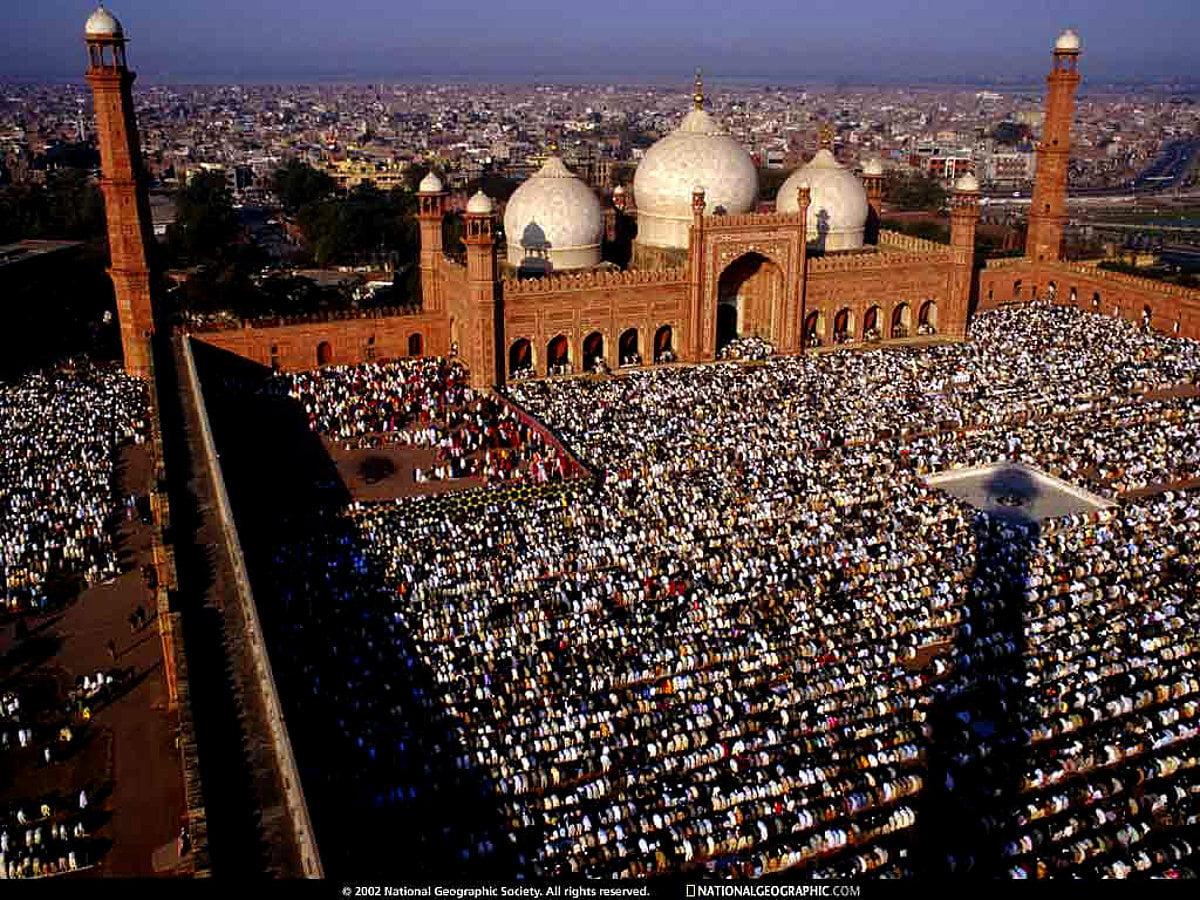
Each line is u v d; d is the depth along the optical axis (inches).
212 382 2150.6
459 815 922.1
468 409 2022.6
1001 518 1530.5
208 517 1380.4
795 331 2395.4
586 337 2251.5
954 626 1222.9
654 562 1360.7
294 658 1085.8
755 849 905.5
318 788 912.3
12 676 1203.9
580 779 979.3
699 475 1637.6
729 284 2493.8
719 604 1256.8
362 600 1250.0
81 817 971.3
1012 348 2416.3
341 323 2310.5
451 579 1294.3
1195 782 994.1
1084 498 1610.5
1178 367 2234.3
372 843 881.5
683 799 948.6
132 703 1154.0
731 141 2492.6
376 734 1002.1
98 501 1640.0
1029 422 1936.5
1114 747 1018.7
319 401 2060.8
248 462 1760.6
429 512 1530.5
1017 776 984.9
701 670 1137.4
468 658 1141.7
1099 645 1179.3
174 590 1093.8
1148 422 1929.1
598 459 1707.7
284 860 772.6
